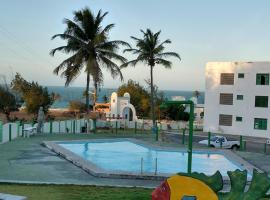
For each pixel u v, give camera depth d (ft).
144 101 262.88
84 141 117.91
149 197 50.93
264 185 32.50
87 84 148.25
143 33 177.17
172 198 31.50
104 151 110.73
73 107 271.08
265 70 184.65
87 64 143.74
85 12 144.15
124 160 98.84
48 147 96.99
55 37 144.15
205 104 200.23
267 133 184.24
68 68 145.59
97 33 145.79
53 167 73.10
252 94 187.93
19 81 217.15
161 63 177.88
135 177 65.87
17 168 70.95
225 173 81.92
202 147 116.06
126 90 271.90
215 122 197.36
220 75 195.93
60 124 143.95
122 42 148.36
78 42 145.28
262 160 94.84
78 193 51.98
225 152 106.63
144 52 177.47
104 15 145.69
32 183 57.77
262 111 185.47
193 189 31.81
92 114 187.52
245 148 127.44
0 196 47.57
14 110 209.87
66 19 144.15
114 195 51.47
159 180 65.36
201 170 88.07
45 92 209.26
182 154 108.88
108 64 147.74
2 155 84.12
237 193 32.78
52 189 54.24
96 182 61.87
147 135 144.36
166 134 168.04
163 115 249.55
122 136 135.85
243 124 190.19
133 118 224.53
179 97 265.34
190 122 44.24
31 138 115.55
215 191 32.48
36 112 202.08
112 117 211.61
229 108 193.77
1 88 208.33
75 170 71.15
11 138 111.55
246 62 189.06
